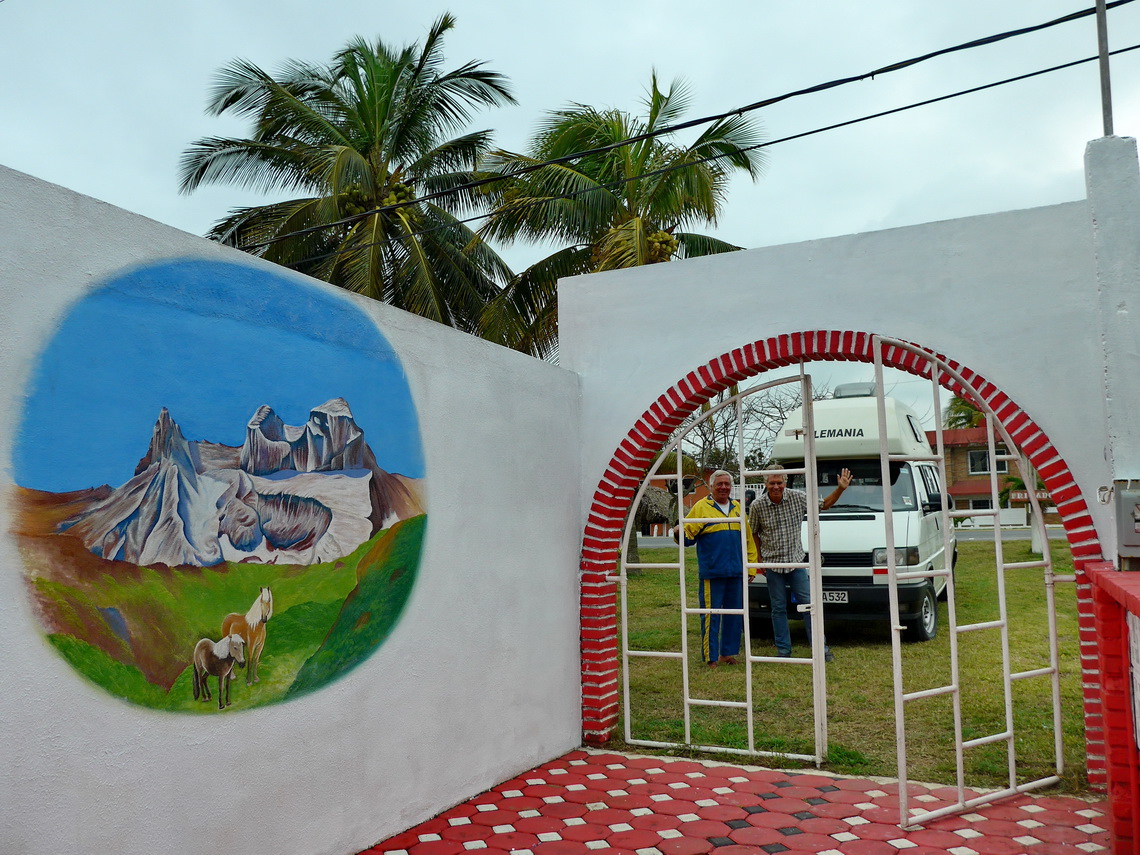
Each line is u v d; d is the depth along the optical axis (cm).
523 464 588
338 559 424
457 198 1633
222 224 1555
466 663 516
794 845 445
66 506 303
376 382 457
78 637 304
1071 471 526
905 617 923
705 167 1429
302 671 400
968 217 563
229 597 365
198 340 360
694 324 639
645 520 1750
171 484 344
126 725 319
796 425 1085
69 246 310
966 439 3634
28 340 295
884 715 684
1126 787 407
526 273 1503
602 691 643
